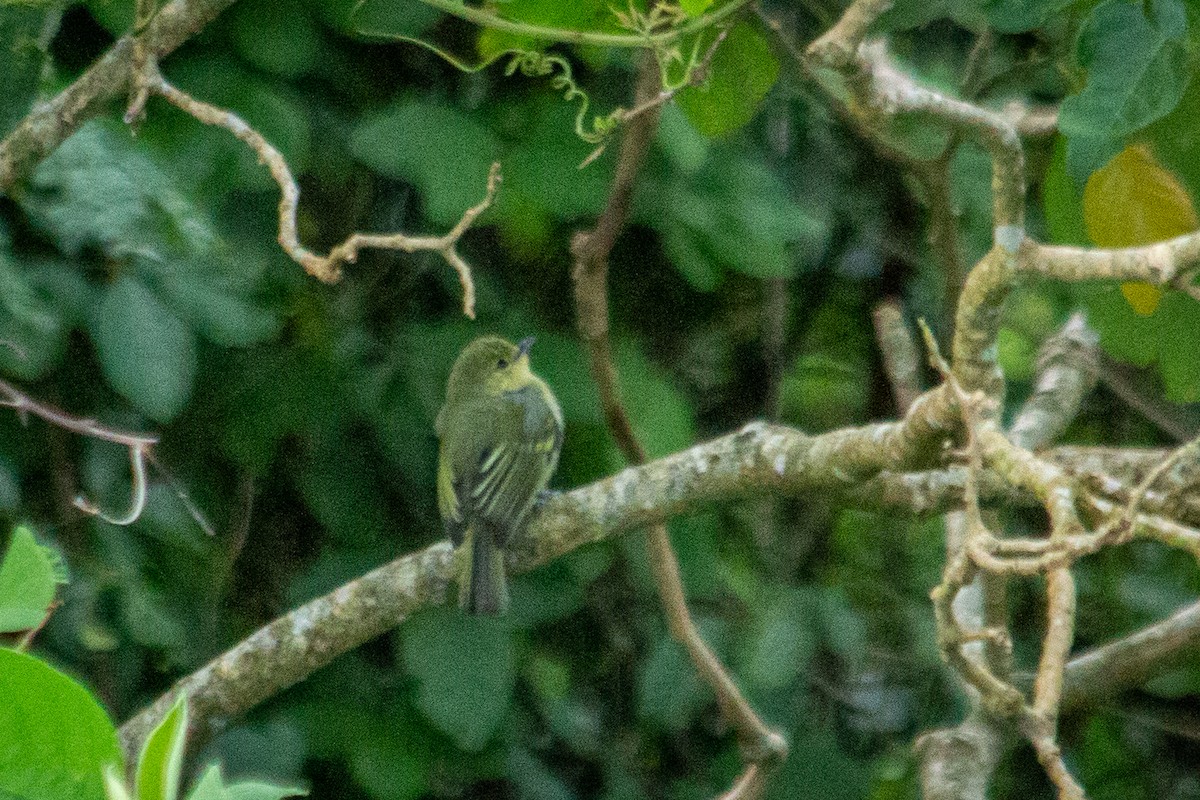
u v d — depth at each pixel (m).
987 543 5.64
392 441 10.72
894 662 12.66
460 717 10.27
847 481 8.03
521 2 8.38
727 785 11.88
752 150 11.57
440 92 10.45
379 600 9.09
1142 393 12.23
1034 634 12.82
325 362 10.67
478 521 9.54
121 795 3.46
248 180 9.81
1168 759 12.88
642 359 10.91
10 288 9.16
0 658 3.72
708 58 7.96
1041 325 11.62
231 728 10.44
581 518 9.00
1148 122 6.45
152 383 9.16
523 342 10.72
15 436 10.35
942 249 9.10
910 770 12.37
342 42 10.41
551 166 9.94
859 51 6.59
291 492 11.19
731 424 12.27
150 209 9.24
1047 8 6.89
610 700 12.05
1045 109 10.63
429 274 11.02
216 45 9.86
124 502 10.37
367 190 10.99
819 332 12.77
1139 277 6.30
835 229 12.46
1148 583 12.48
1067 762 12.82
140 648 10.45
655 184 10.27
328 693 10.77
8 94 9.59
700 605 11.95
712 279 10.37
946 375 5.96
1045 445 9.62
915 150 8.95
